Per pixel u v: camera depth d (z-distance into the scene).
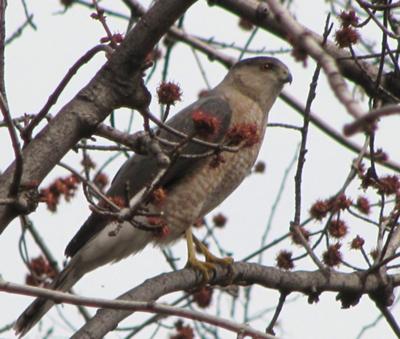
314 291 10.42
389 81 12.67
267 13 12.58
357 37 10.12
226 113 13.20
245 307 13.27
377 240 10.50
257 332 6.93
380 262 10.30
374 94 10.33
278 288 10.48
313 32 12.93
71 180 8.82
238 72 13.88
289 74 13.83
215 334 12.88
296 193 10.23
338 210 10.58
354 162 10.62
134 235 11.78
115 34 8.39
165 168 7.93
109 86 7.99
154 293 9.91
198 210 12.39
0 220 7.38
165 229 7.84
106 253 11.87
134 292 9.77
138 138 8.34
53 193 8.73
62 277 12.05
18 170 7.05
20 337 10.59
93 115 7.95
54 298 6.49
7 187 7.59
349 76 12.82
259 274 10.61
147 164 12.31
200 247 11.73
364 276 10.46
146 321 12.27
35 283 12.58
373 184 10.34
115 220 7.86
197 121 7.78
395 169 13.34
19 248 12.33
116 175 13.01
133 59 7.97
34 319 10.67
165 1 7.88
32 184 7.51
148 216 7.80
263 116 13.80
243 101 13.59
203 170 12.26
